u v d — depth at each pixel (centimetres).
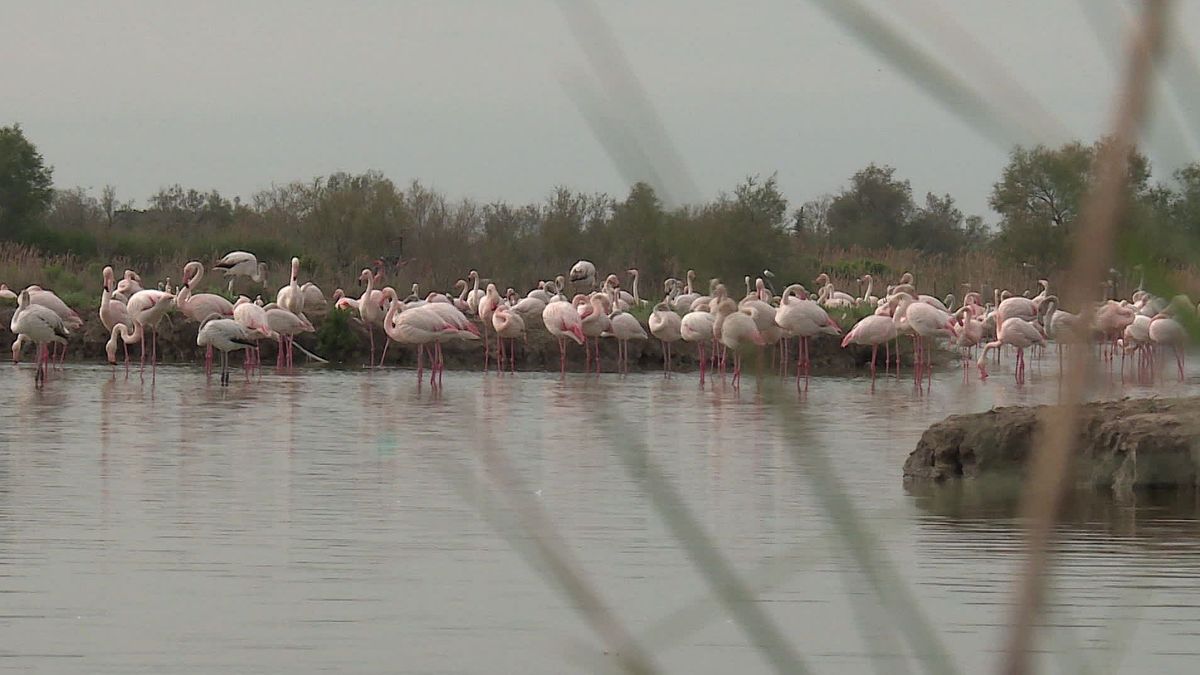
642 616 1016
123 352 4328
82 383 3353
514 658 914
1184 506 1552
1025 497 132
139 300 3531
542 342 4456
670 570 1178
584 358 4466
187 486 1653
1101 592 1080
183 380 3512
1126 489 1652
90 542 1300
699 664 907
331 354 4403
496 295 4234
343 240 6631
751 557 1209
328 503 1533
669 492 183
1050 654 879
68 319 4012
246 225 7006
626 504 1523
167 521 1415
